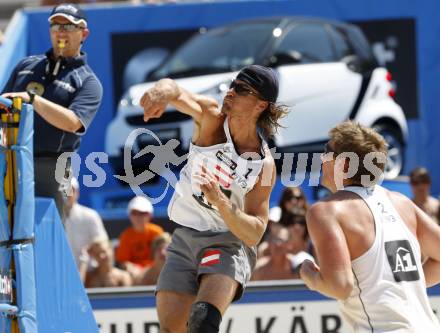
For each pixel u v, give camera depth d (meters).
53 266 18.59
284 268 27.55
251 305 22.73
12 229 17.33
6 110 17.39
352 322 15.74
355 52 39.91
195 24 39.81
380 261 15.45
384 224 15.71
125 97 39.16
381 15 40.38
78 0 42.59
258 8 40.19
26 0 47.16
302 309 22.77
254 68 17.50
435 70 40.53
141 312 22.75
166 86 17.09
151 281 27.78
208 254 17.95
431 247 16.53
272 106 17.77
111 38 39.38
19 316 17.17
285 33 39.22
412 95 40.59
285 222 28.83
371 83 39.62
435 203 33.28
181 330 18.16
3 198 17.33
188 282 18.23
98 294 22.73
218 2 39.88
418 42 40.44
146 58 39.44
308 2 40.34
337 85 39.03
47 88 21.38
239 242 18.22
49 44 38.91
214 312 17.19
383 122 39.56
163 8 39.59
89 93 21.42
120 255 30.97
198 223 18.30
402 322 15.22
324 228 15.46
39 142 20.94
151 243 30.47
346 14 40.50
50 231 18.59
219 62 38.75
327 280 15.12
